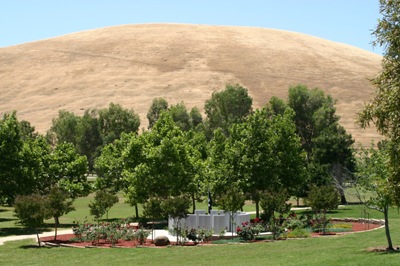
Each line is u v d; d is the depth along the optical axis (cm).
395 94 1881
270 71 15950
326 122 8669
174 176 4272
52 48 18362
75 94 14912
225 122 9731
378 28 1955
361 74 15962
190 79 15288
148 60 16712
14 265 2605
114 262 2578
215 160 4825
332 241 3061
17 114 14025
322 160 6450
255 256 2573
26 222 3209
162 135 4688
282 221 3925
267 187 4453
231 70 15888
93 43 18450
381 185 2141
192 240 3300
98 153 9506
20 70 16875
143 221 4759
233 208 3441
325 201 3656
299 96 9200
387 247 2597
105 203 3800
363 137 11756
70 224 4653
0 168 4403
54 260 2720
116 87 15050
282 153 4603
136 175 4328
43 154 4997
